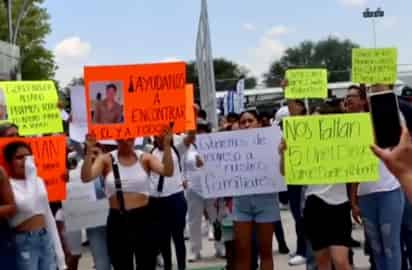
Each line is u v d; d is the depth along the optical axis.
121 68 8.54
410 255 9.57
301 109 11.24
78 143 11.09
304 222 8.77
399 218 8.81
